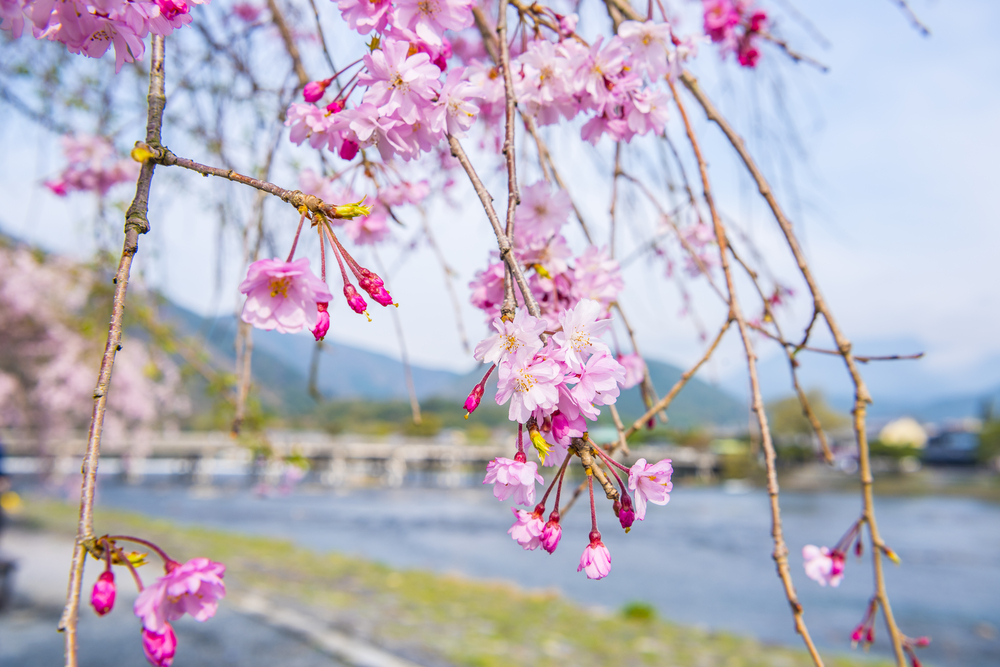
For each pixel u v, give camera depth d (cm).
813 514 3866
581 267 132
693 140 147
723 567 2189
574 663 762
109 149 310
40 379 1123
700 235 203
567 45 135
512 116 105
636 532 3053
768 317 153
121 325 77
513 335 84
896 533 3042
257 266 78
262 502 4438
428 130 106
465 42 242
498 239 91
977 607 1644
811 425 154
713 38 220
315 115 112
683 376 129
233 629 764
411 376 191
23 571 1093
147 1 93
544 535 84
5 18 89
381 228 166
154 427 1384
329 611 905
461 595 1279
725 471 5572
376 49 108
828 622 1468
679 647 956
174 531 1988
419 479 7075
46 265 355
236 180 84
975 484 5466
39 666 612
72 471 1642
